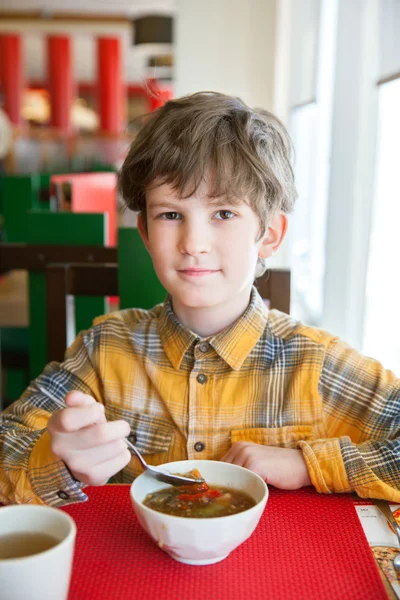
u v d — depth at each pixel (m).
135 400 0.96
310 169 3.52
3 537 0.55
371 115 2.37
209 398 0.92
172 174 0.81
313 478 0.78
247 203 0.82
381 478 0.79
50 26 11.49
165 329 0.95
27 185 3.58
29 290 1.75
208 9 4.23
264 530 0.68
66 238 1.95
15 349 2.18
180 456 0.92
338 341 0.97
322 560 0.62
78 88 20.45
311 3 3.37
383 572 0.61
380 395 0.90
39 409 0.93
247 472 0.68
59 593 0.50
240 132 0.83
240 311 0.93
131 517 0.71
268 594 0.57
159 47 5.84
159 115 0.89
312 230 3.38
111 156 11.03
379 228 2.34
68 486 0.71
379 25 2.30
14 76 13.89
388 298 2.18
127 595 0.56
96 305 1.77
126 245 1.39
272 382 0.92
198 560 0.60
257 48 4.23
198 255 0.81
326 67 3.04
